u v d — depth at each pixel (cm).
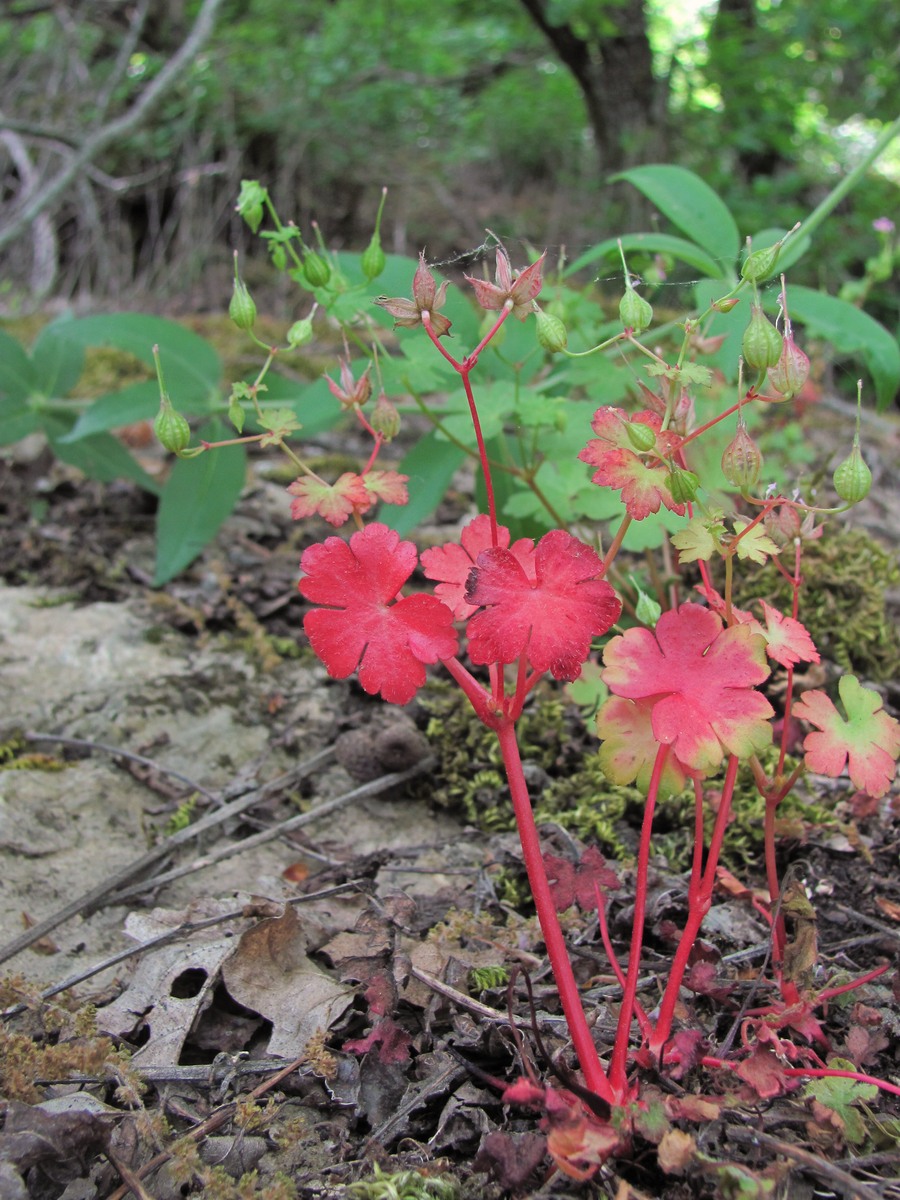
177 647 29
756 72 102
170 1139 15
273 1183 14
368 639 15
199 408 31
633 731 15
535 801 24
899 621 31
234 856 23
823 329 27
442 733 26
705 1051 14
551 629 14
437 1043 17
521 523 29
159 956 19
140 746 26
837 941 19
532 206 106
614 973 18
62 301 74
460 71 117
